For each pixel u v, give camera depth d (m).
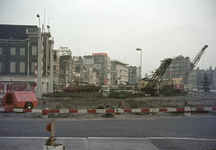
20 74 56.97
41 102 23.64
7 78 56.34
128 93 35.72
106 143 6.52
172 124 10.26
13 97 15.32
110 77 145.62
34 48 57.22
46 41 57.34
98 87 46.59
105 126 9.53
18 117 12.91
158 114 15.44
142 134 7.91
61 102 23.44
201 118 12.62
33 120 11.44
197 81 150.50
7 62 56.94
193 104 24.23
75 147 6.01
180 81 51.50
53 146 3.83
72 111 12.41
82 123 10.38
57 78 65.38
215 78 150.50
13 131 8.20
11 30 59.84
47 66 58.03
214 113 15.82
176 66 148.50
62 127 9.17
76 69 93.62
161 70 45.47
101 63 135.00
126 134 7.86
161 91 51.34
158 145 6.40
